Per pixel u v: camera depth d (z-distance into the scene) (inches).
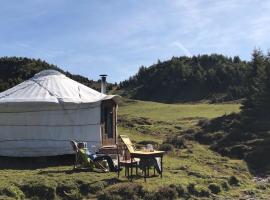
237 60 5172.2
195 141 1236.5
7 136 813.9
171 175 718.5
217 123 1378.0
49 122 805.9
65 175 657.6
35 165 770.2
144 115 2038.6
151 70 5418.3
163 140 1245.1
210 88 4370.1
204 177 743.7
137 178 674.8
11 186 576.7
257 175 896.9
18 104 795.4
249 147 1079.6
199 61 5290.4
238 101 3051.2
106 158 721.6
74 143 734.5
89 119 830.5
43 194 584.1
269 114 1382.9
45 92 830.5
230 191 706.8
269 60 1620.3
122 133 1349.7
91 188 609.9
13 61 2682.1
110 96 855.1
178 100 4441.4
